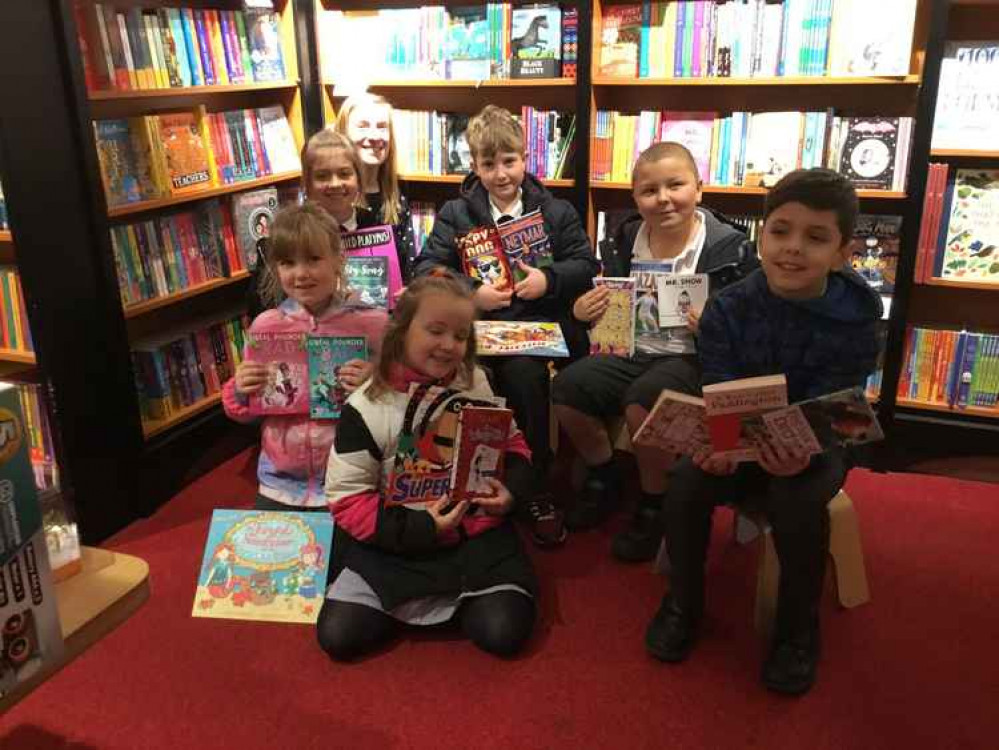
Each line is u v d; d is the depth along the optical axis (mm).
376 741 1695
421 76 3359
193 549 2449
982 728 1719
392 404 1944
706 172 3084
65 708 1796
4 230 2324
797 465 1673
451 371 1959
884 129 2812
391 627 1999
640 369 2463
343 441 1941
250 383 2170
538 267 2703
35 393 2443
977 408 2867
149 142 2717
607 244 2650
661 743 1688
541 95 3504
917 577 2266
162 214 3008
